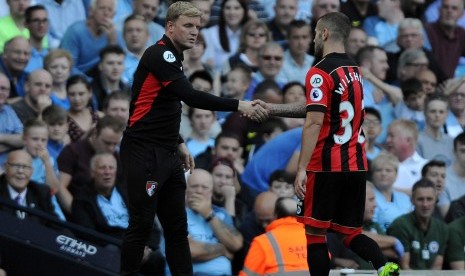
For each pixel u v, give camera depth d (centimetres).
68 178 3778
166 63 2534
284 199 3509
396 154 4334
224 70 4541
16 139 3869
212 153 4075
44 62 4075
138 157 2573
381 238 3897
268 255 3164
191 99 2536
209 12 4625
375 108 4356
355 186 2583
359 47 4756
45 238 3394
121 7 4569
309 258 2608
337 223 2617
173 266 2662
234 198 3866
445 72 4916
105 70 4212
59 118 3869
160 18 4656
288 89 4278
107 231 3662
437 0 5047
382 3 4938
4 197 3494
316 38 2611
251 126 4159
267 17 4897
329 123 2550
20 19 4319
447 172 4375
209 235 3691
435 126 4466
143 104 2569
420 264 3950
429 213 3962
